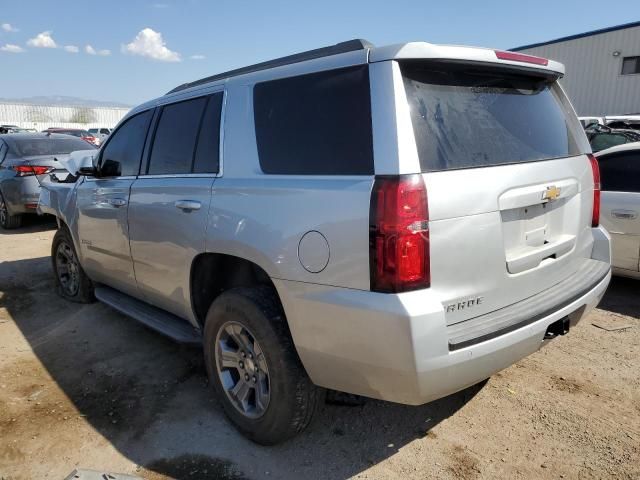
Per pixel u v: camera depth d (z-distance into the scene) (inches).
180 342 133.3
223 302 112.3
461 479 101.4
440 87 94.0
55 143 383.2
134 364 152.6
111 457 110.3
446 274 86.7
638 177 190.2
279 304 105.7
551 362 146.9
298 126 102.8
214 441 115.1
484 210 90.9
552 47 958.4
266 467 106.2
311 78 102.5
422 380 83.6
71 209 184.5
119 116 2295.8
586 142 128.3
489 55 96.7
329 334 91.9
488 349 88.1
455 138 92.0
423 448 111.2
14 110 2063.2
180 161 132.6
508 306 98.3
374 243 84.3
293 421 105.0
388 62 89.5
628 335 163.8
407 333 81.7
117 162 160.7
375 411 125.4
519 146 103.3
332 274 90.1
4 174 354.3
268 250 99.7
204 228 116.3
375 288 84.9
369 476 102.8
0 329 181.3
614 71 876.0
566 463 105.1
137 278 150.7
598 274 118.5
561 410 123.3
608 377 137.9
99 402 132.1
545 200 103.3
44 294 217.2
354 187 88.1
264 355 104.8
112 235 158.1
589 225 125.3
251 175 109.8
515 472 103.0
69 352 161.8
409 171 83.8
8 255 287.0
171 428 120.2
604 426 116.8
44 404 131.3
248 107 114.9
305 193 95.7
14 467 107.7
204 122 126.7
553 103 119.6
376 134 87.8
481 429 117.1
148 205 137.6
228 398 117.3
